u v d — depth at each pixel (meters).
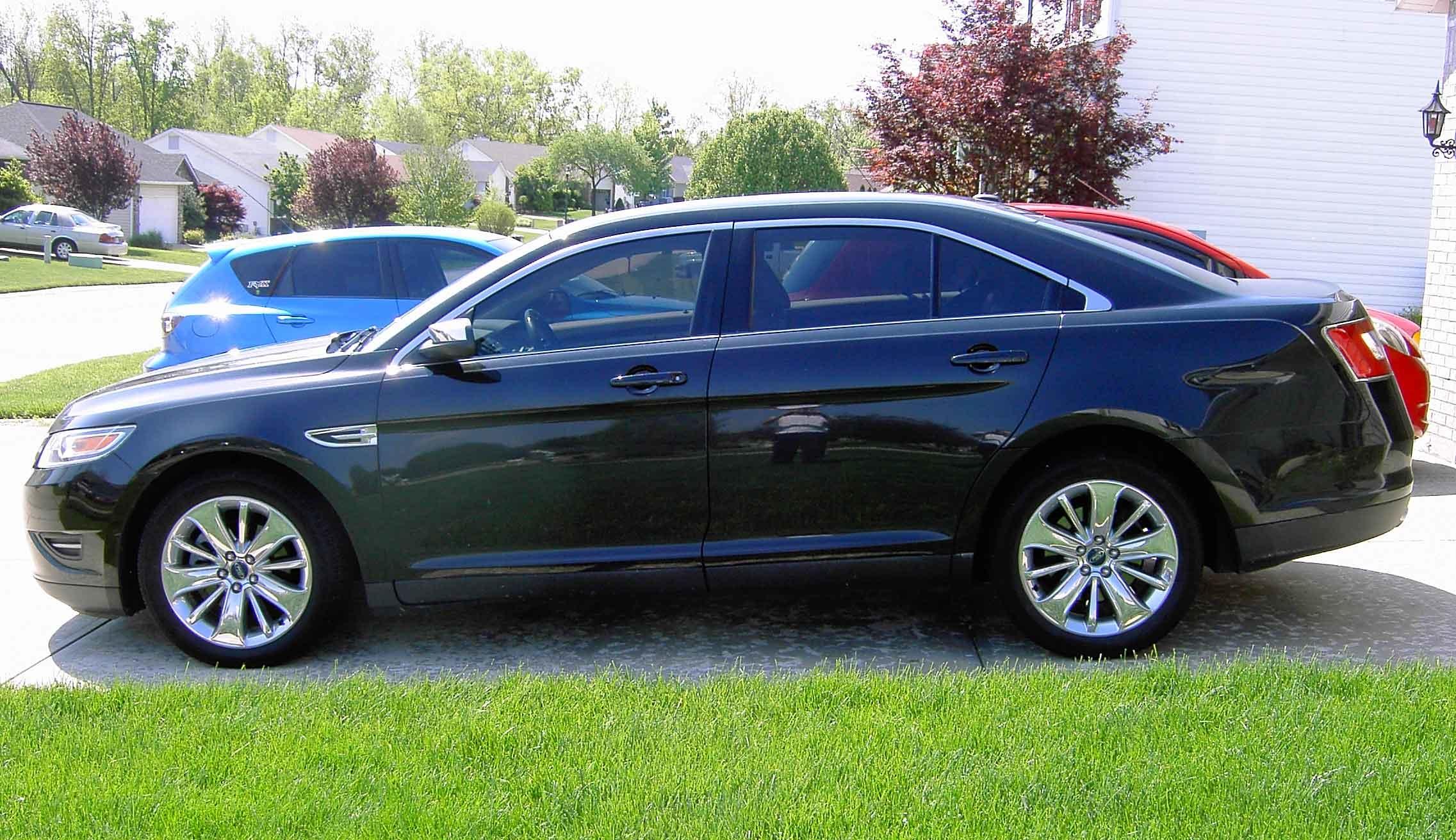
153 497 4.86
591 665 4.76
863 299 4.70
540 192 103.75
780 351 4.61
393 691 4.14
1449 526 6.61
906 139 16.30
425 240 9.25
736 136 60.91
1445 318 8.61
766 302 4.71
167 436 4.73
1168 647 4.77
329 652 4.97
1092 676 4.18
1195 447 4.48
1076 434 4.61
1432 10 9.52
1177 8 16.92
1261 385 4.50
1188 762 3.42
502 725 3.79
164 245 61.66
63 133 53.59
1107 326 4.55
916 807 3.18
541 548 4.69
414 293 9.12
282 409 4.69
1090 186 15.70
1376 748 3.48
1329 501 4.56
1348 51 16.89
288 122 114.12
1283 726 3.65
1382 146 17.11
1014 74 15.85
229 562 4.75
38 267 38.19
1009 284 4.68
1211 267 6.95
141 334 20.20
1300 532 4.57
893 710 3.88
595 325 4.76
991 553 4.71
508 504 4.66
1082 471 4.55
